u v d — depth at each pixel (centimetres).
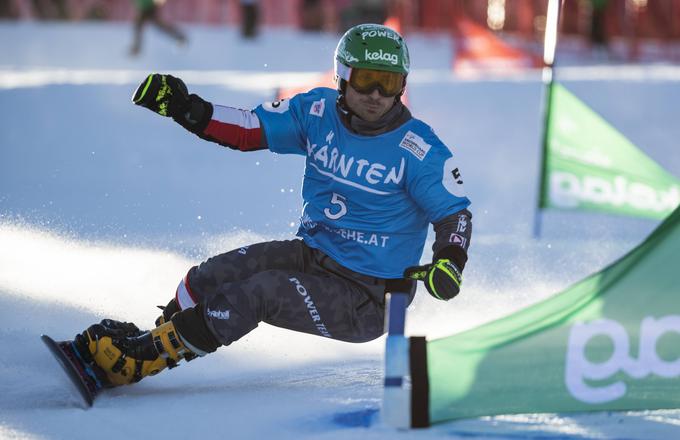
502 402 1034
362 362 1376
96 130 3878
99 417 1075
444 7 9031
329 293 1192
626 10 8681
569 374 1036
